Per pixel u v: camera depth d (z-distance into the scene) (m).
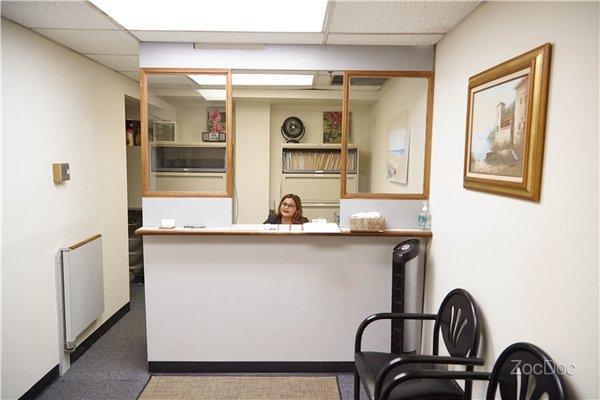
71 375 2.44
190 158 2.55
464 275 1.89
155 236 2.37
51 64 2.32
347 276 2.43
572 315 1.15
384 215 2.44
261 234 2.33
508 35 1.51
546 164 1.28
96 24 2.04
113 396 2.23
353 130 3.38
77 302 2.54
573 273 1.15
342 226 2.44
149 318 2.43
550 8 1.26
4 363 1.95
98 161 2.94
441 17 1.89
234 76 3.14
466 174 1.84
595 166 1.07
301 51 2.35
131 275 4.45
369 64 2.37
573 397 1.15
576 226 1.14
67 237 2.52
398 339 2.21
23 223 2.08
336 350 2.48
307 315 2.46
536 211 1.32
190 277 2.41
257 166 4.47
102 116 3.00
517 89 1.42
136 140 4.18
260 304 2.44
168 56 2.33
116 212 3.27
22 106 2.07
